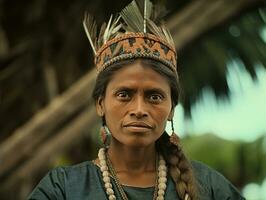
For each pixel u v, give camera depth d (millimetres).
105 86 3426
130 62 3377
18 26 7645
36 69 7617
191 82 8297
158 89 3344
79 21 7543
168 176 3518
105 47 3514
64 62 7695
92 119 6723
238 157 12523
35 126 6727
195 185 3477
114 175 3453
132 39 3467
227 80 8289
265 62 8086
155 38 3496
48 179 3436
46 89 7617
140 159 3453
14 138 6766
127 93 3342
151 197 3418
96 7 7473
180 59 8109
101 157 3496
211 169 3623
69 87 7684
